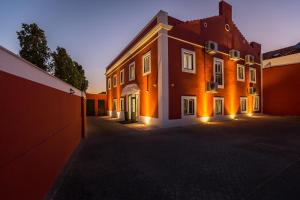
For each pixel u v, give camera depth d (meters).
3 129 2.06
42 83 3.36
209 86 14.95
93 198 3.25
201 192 3.41
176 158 5.56
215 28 16.44
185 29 14.01
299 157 5.47
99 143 7.92
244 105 19.30
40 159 3.14
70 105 6.09
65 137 5.18
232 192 3.39
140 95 15.73
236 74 18.28
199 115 14.54
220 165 4.87
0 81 2.02
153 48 13.55
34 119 2.93
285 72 20.66
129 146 7.25
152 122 13.59
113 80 25.09
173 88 12.95
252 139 8.18
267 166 4.73
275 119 16.98
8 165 2.14
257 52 21.31
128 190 3.54
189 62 14.39
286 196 3.21
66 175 4.34
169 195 3.32
